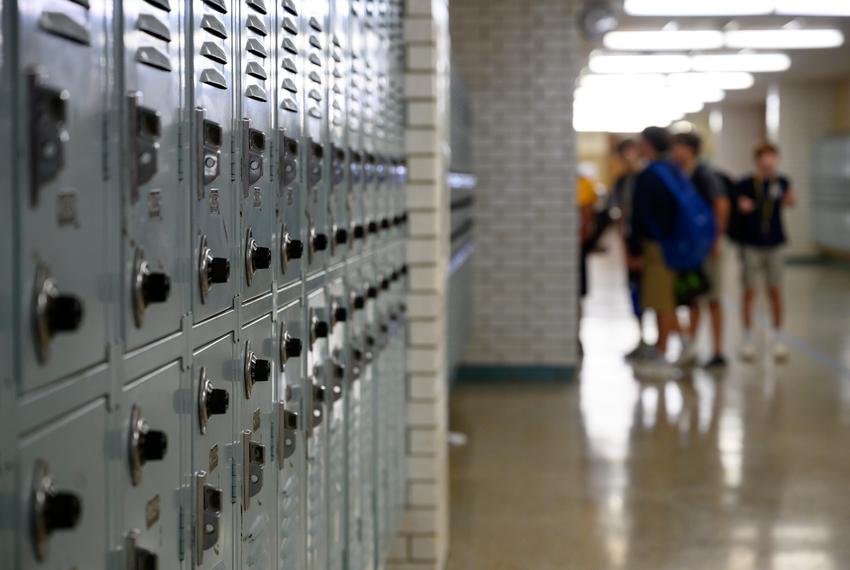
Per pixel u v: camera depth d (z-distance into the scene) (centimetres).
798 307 1360
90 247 126
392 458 400
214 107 177
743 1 1095
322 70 265
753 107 2595
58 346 117
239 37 192
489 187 889
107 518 132
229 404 186
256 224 204
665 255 869
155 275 143
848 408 745
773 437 664
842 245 1925
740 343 1058
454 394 824
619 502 532
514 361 890
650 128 850
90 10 126
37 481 112
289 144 227
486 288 891
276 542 222
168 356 154
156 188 148
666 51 1534
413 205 445
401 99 431
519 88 882
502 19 877
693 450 634
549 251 886
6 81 106
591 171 2597
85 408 125
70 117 120
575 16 873
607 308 1388
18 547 108
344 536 301
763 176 958
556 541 475
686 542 472
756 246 956
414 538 439
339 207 289
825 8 1137
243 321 196
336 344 287
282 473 227
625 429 692
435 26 443
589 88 2097
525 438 671
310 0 250
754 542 471
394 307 405
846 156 1884
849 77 2002
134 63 140
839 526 492
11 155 107
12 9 107
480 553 461
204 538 171
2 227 105
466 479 578
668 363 909
